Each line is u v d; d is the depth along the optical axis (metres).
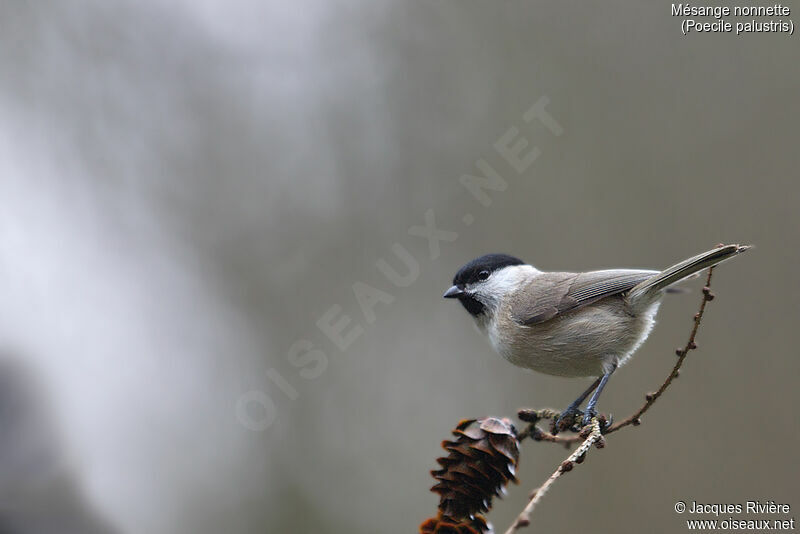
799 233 10.97
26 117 12.16
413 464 12.00
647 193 11.68
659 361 11.22
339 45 13.13
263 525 11.43
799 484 10.05
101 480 9.95
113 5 12.74
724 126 11.66
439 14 13.04
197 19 12.95
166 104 12.84
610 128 12.06
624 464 10.95
